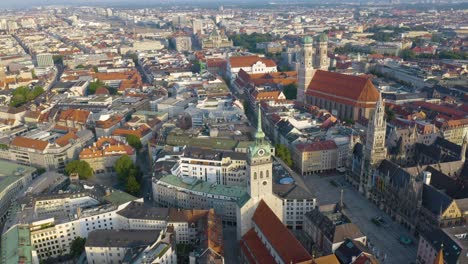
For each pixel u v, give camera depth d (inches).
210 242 7554.1
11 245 7844.5
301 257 6771.7
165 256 7500.0
